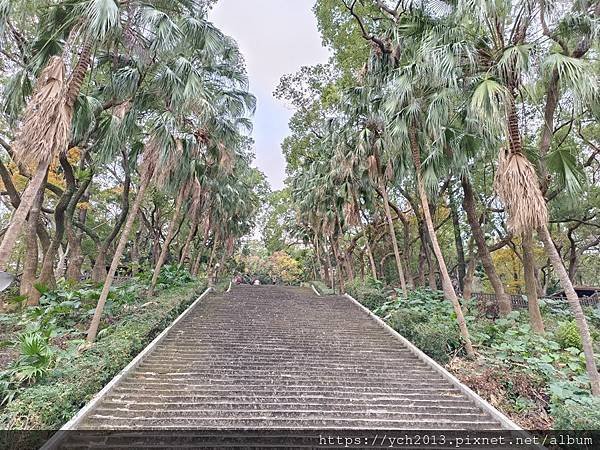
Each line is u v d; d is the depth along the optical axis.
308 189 19.83
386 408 5.22
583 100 6.00
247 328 9.21
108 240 14.97
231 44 9.59
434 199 13.59
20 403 4.20
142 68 8.39
